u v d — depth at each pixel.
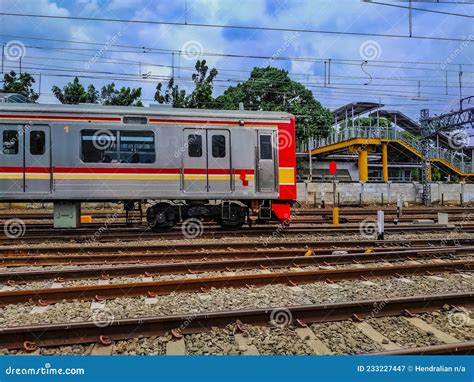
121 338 5.03
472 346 4.63
